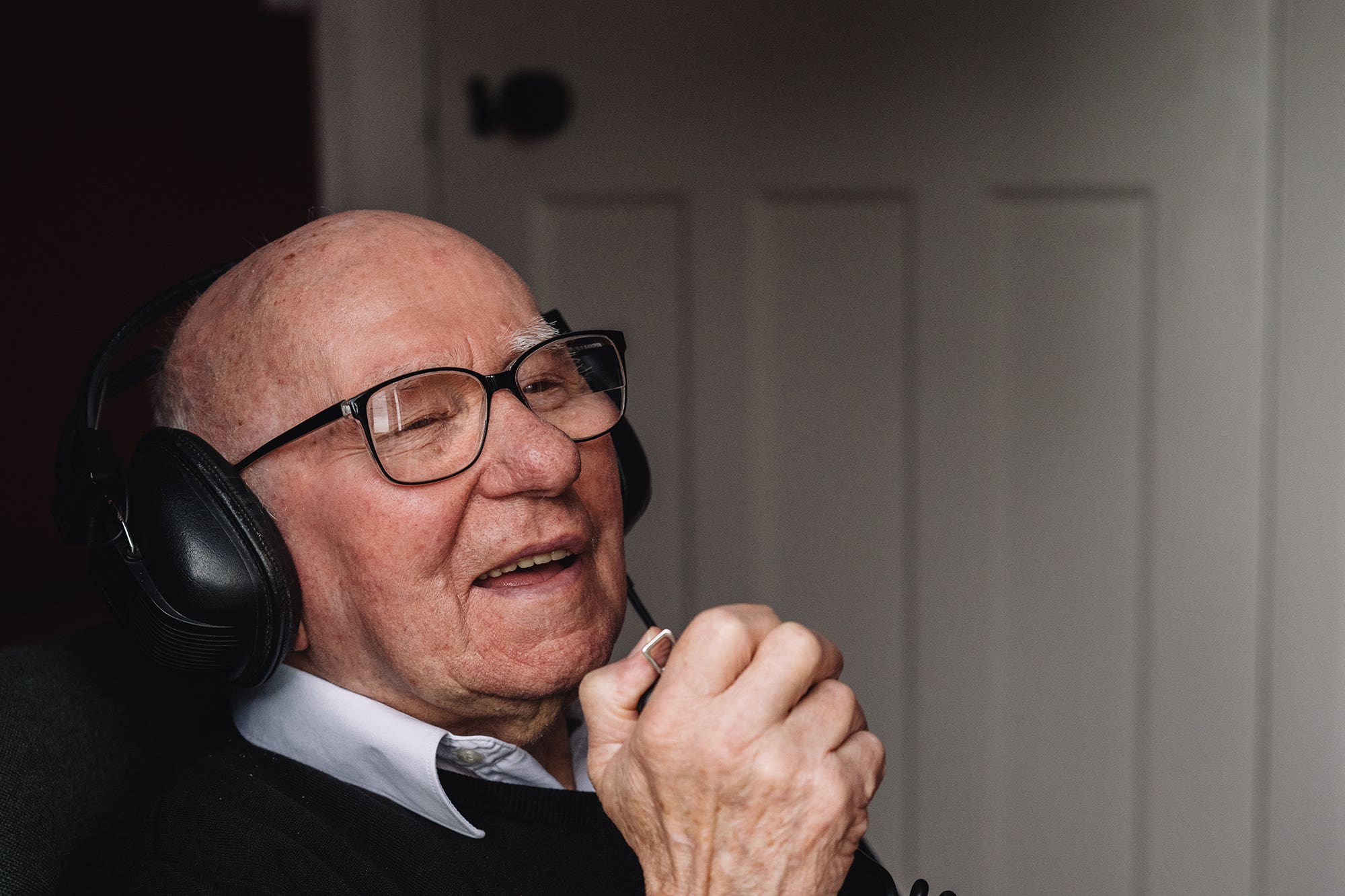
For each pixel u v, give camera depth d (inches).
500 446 30.2
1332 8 54.5
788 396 67.9
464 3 70.5
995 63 60.9
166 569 28.9
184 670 30.0
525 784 33.4
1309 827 60.6
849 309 65.9
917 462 65.6
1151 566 61.9
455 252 32.3
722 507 70.1
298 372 30.4
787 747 24.5
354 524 30.2
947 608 66.3
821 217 65.7
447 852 30.5
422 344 30.4
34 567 103.7
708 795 24.5
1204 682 61.7
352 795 31.6
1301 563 58.9
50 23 98.3
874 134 63.7
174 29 103.1
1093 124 59.6
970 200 62.4
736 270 67.6
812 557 68.9
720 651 24.7
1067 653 64.3
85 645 36.4
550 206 71.1
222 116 106.0
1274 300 57.7
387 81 72.7
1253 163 57.1
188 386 32.2
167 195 104.8
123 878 29.1
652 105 67.7
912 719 68.2
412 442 30.2
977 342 63.4
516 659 30.9
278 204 109.8
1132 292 60.3
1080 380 61.9
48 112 99.5
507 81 70.1
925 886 32.5
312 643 32.2
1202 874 63.2
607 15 67.9
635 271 69.9
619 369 34.3
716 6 65.7
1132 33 58.4
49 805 32.0
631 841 26.2
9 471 101.5
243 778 31.4
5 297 99.6
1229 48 56.8
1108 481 62.2
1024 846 66.8
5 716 32.3
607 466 33.7
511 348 31.6
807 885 25.0
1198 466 60.2
